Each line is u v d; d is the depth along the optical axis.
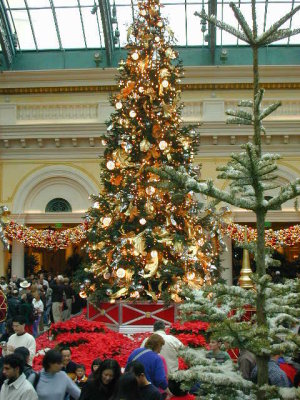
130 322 15.55
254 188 5.30
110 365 6.04
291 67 26.08
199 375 5.02
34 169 25.86
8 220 23.03
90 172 25.67
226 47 27.28
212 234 16.36
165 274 15.20
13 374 6.21
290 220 24.56
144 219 15.12
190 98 26.42
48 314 21.00
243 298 5.25
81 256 28.14
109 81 26.50
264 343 4.88
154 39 16.38
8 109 26.16
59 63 27.55
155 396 5.90
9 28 27.05
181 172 5.29
